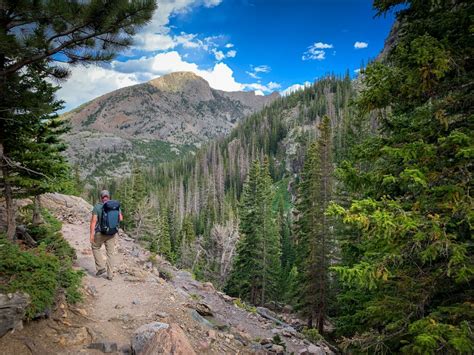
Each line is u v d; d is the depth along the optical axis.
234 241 39.62
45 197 19.19
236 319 11.84
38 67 6.91
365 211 5.35
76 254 11.29
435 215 4.98
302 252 28.84
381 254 5.97
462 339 4.25
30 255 6.54
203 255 46.00
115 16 5.83
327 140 26.42
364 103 6.32
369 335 6.09
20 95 7.06
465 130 5.44
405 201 6.18
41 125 9.74
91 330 6.38
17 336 5.35
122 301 8.42
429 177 5.38
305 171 31.83
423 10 6.37
